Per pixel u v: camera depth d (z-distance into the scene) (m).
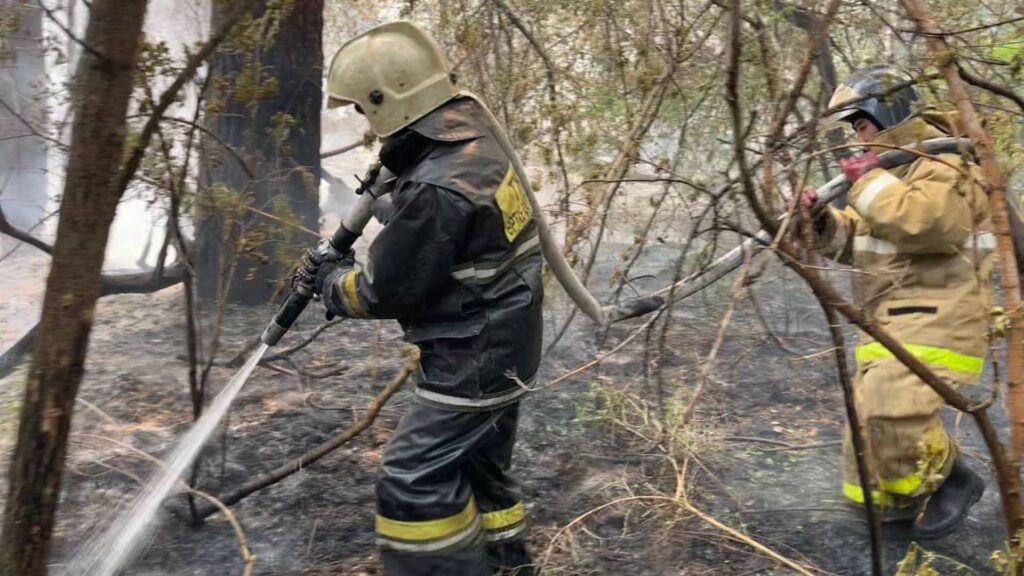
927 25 2.20
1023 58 2.66
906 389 3.16
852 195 3.14
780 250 2.45
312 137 5.85
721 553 3.36
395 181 2.74
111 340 5.41
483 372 2.62
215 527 3.47
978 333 3.16
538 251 2.77
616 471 3.96
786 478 3.94
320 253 2.83
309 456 3.20
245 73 3.05
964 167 2.31
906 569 2.70
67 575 3.14
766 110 3.89
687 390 4.68
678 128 4.83
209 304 5.74
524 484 3.87
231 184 5.41
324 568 3.22
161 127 2.99
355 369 5.07
